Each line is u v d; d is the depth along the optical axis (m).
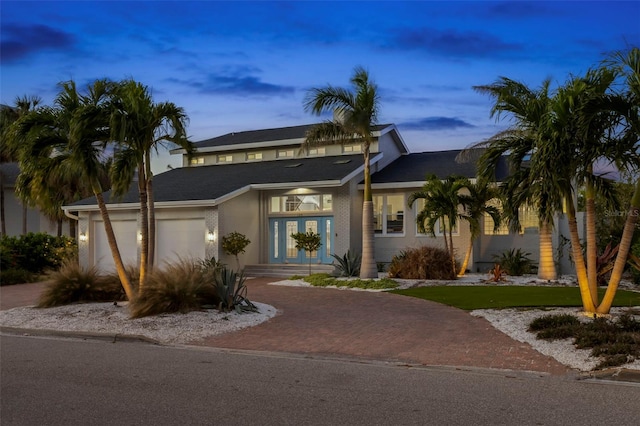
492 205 22.64
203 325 11.30
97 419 5.71
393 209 24.44
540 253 19.61
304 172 24.47
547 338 9.55
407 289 17.50
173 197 23.11
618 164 10.71
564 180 10.97
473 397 6.52
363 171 24.09
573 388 6.94
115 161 12.88
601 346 8.42
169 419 5.72
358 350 9.36
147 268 13.18
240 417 5.78
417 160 27.83
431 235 21.77
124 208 24.06
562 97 10.25
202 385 7.08
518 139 11.68
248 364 8.39
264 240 25.14
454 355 8.88
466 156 19.97
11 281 22.05
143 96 12.77
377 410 6.02
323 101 18.50
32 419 5.72
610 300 11.13
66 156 13.15
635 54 9.80
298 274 22.72
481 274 21.80
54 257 25.41
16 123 12.77
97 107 12.08
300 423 5.59
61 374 7.68
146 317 11.90
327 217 24.08
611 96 9.64
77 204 25.39
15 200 34.75
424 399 6.44
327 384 7.14
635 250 17.80
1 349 9.63
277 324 11.80
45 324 11.87
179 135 13.52
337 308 13.87
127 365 8.30
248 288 18.64
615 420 5.69
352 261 20.47
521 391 6.79
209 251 22.33
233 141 31.09
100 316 12.23
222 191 22.94
